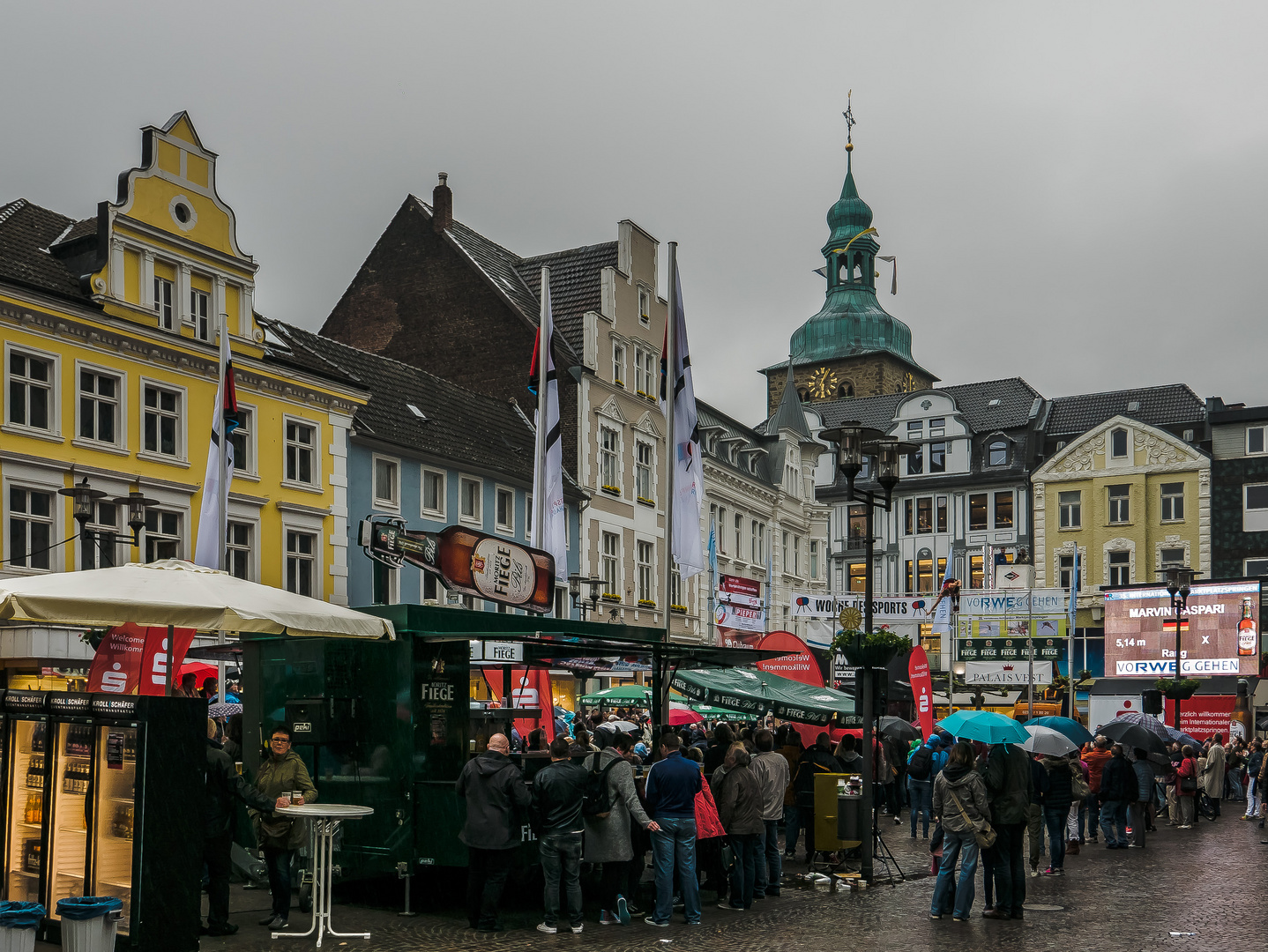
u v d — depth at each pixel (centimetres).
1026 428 7206
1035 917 1428
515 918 1373
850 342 11400
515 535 4156
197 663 2047
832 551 7700
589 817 1331
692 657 1812
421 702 1398
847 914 1426
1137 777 2448
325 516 3366
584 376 4488
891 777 2525
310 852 1387
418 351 4788
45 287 2686
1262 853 2166
